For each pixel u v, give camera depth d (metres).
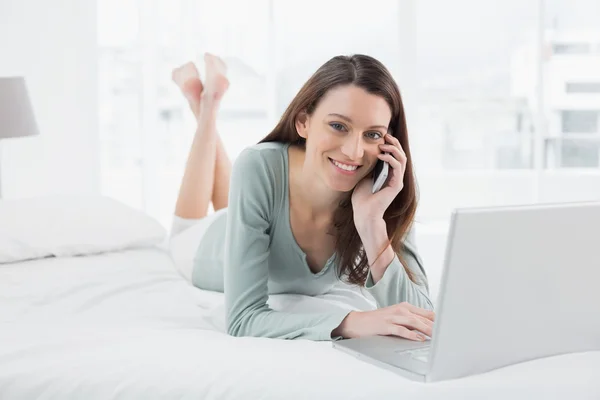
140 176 4.00
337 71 1.44
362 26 4.17
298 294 1.75
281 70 4.14
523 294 1.09
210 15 4.02
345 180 1.48
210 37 4.02
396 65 4.21
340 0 4.14
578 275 1.13
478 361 1.09
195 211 2.86
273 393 1.07
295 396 1.06
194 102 2.95
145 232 2.49
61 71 3.66
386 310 1.38
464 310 1.05
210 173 2.86
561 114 4.16
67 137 3.69
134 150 3.98
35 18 3.60
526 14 4.21
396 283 1.55
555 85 4.15
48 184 3.68
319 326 1.39
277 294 1.74
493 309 1.07
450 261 1.02
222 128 4.12
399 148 1.48
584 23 4.10
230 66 4.06
